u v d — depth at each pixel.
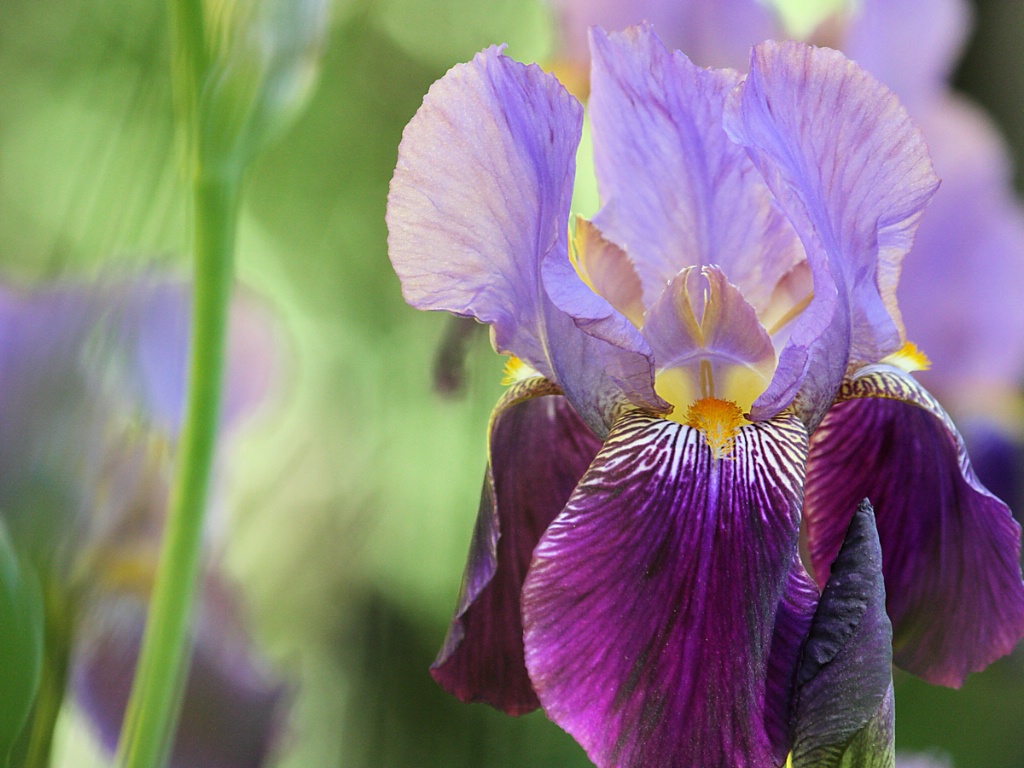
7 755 0.54
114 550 0.61
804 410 0.53
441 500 0.71
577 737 0.50
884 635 0.50
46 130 0.65
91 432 0.56
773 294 0.55
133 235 0.56
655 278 0.55
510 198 0.52
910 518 0.55
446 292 0.53
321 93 0.71
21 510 0.55
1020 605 0.53
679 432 0.52
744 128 0.52
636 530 0.51
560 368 0.53
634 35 0.55
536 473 0.56
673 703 0.50
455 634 0.53
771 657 0.51
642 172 0.55
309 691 0.71
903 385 0.54
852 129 0.52
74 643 0.56
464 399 0.68
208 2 0.56
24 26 0.66
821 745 0.50
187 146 0.56
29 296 0.57
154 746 0.56
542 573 0.51
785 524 0.51
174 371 0.59
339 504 0.71
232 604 0.66
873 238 0.53
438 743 0.69
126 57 0.56
